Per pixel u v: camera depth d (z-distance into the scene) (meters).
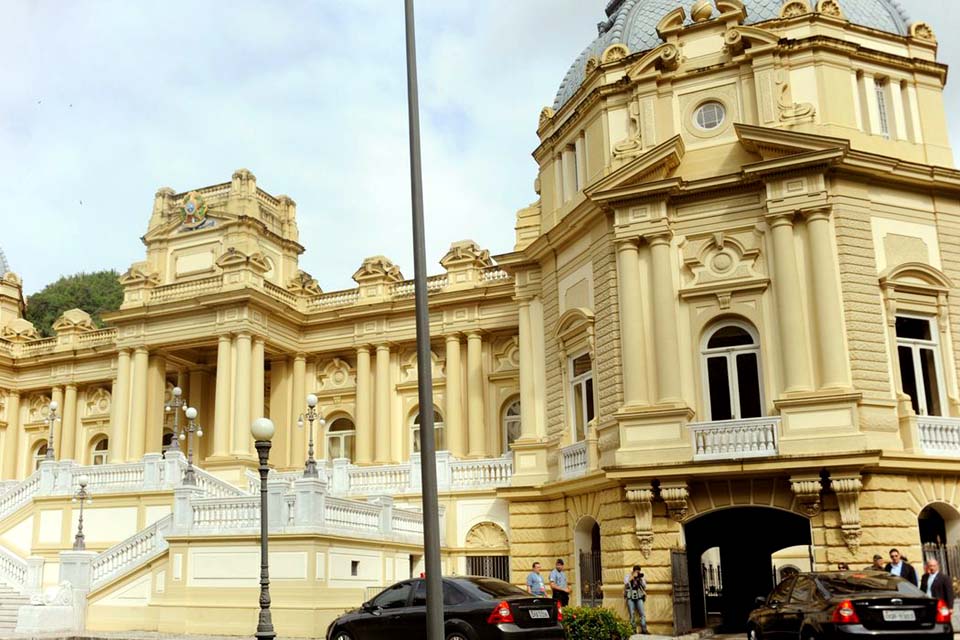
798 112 24.28
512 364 37.12
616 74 27.22
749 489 22.25
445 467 30.08
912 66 25.98
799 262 23.11
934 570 16.50
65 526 31.06
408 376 39.00
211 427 41.28
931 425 22.72
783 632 15.70
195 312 38.00
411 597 16.50
